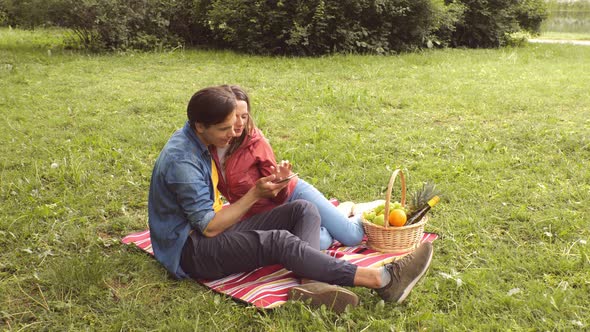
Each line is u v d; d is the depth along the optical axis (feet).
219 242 12.04
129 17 42.55
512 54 43.45
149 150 21.11
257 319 11.27
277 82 32.19
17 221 15.47
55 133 22.89
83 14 42.34
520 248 14.03
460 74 34.94
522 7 52.70
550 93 29.27
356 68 36.55
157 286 12.59
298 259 11.53
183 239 12.27
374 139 22.13
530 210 16.03
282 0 41.70
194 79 33.01
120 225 15.53
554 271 12.92
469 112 25.88
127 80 32.55
